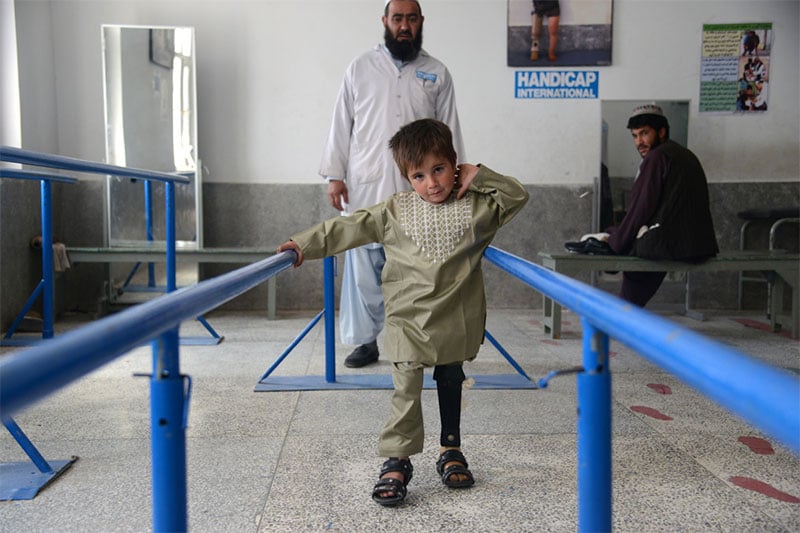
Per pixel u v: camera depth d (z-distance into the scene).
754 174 5.94
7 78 4.98
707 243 4.43
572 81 5.86
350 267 3.72
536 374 3.70
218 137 5.84
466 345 2.08
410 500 2.12
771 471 2.36
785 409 0.50
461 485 2.18
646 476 2.32
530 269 1.45
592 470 1.01
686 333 0.70
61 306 5.63
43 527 1.94
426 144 2.01
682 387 3.45
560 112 5.88
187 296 0.96
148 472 2.34
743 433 2.76
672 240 4.39
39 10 5.37
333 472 2.34
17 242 4.96
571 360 4.07
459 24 5.80
